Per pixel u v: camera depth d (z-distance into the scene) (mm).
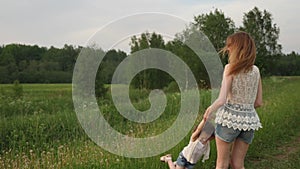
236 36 4480
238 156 4641
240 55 4383
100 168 5613
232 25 25281
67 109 12703
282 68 54500
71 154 6250
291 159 7484
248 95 4449
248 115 4461
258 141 8156
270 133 8984
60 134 9031
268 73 39375
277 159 7527
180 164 5203
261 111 9984
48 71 31891
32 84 30312
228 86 4391
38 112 12453
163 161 5613
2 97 16562
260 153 7789
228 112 4457
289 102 13625
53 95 18578
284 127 10320
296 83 37562
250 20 41938
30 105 13750
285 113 11211
